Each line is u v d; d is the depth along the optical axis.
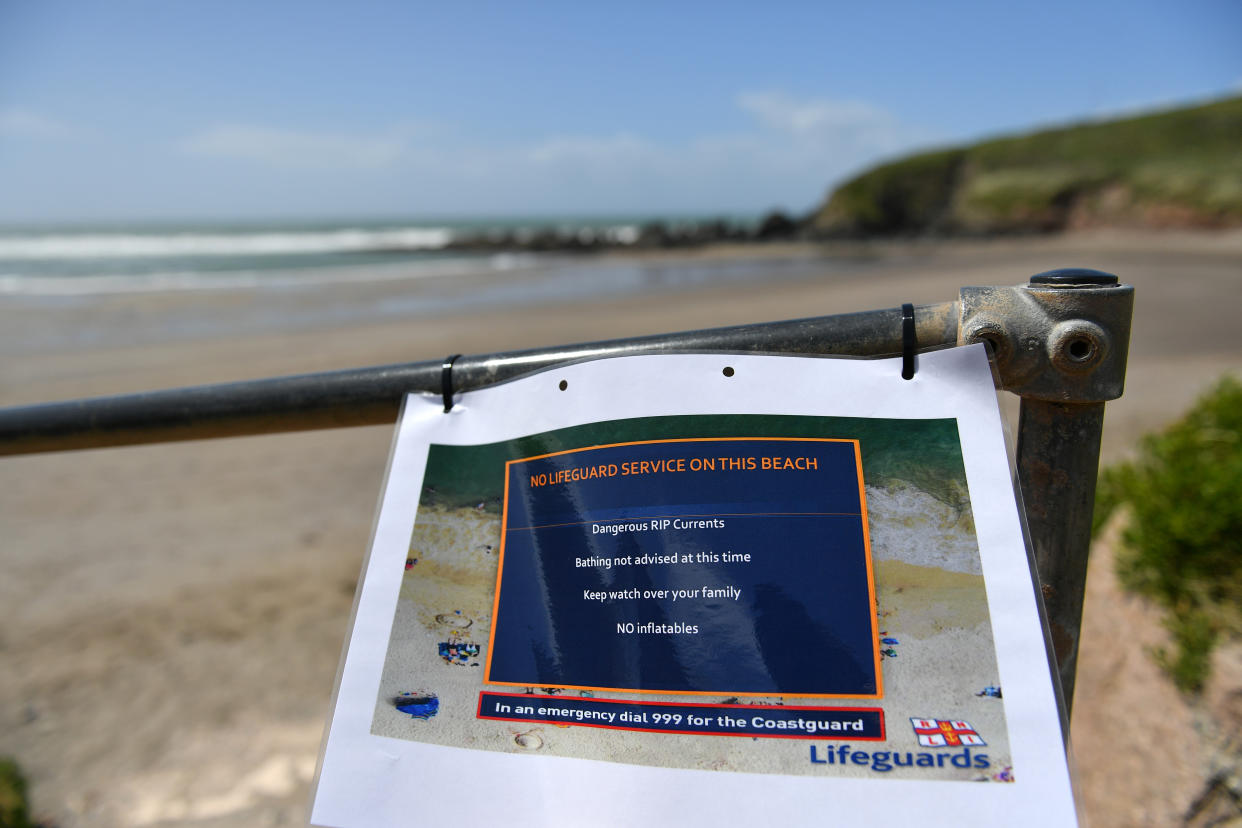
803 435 0.79
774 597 0.75
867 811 0.68
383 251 47.78
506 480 0.86
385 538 0.88
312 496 5.96
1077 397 0.79
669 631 0.76
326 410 0.99
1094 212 48.09
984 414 0.76
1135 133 53.91
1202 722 1.91
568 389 0.86
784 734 0.72
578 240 49.53
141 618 4.18
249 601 4.32
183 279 27.73
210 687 3.50
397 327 15.38
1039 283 0.79
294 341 13.63
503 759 0.77
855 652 0.72
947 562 0.73
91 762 3.02
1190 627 2.07
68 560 4.98
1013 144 59.09
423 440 0.91
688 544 0.78
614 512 0.81
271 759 2.99
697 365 0.83
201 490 6.18
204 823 2.66
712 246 50.56
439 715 0.80
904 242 51.31
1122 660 2.25
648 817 0.71
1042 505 0.84
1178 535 2.22
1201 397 3.38
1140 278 20.22
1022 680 0.69
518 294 22.73
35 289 23.48
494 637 0.81
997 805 0.67
